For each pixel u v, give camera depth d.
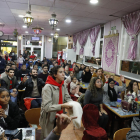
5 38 16.95
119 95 3.65
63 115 0.69
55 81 1.61
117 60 5.95
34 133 1.74
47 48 15.28
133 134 1.77
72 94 4.41
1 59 6.48
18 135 1.51
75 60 12.11
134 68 5.21
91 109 2.72
